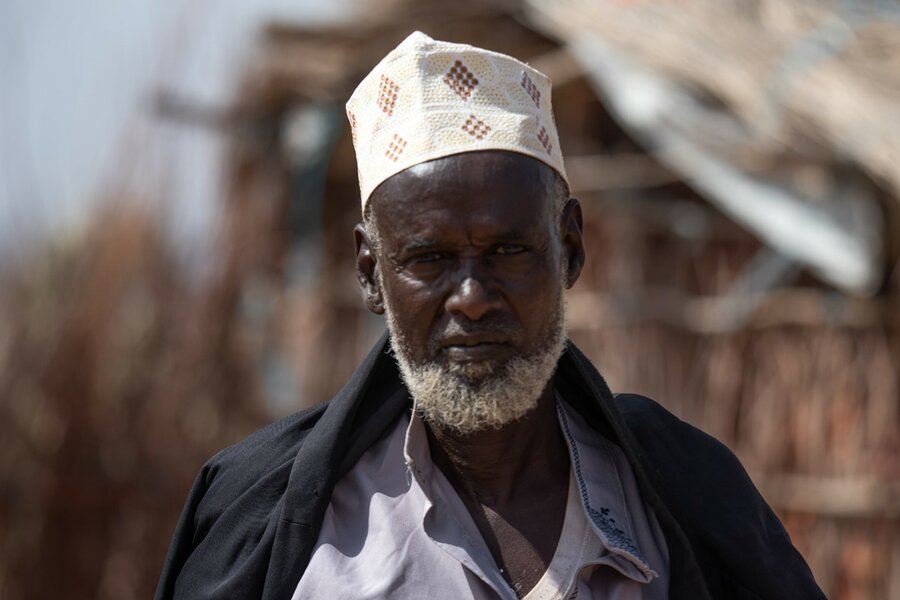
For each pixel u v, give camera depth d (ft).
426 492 10.57
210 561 11.07
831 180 28.45
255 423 33.63
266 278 35.37
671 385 31.09
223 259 33.60
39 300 32.37
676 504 10.86
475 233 9.84
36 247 32.73
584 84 33.78
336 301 36.55
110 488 31.99
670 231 32.04
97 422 32.14
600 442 11.25
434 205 9.91
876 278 28.91
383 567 10.22
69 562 31.96
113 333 32.40
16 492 31.63
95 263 32.60
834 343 29.68
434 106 10.21
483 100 10.28
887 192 27.68
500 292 9.99
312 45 36.52
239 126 35.09
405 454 10.59
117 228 32.89
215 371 33.04
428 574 10.18
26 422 31.78
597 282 32.27
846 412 29.40
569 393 11.39
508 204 9.90
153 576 32.14
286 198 36.24
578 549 10.37
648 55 31.07
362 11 36.65
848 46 28.55
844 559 29.27
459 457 10.76
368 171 10.60
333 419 10.75
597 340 31.99
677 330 31.45
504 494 10.74
